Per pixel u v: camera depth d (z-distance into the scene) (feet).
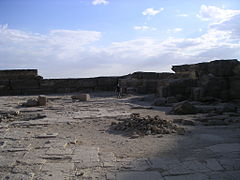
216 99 56.90
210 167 18.66
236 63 59.62
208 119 36.96
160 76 93.56
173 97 58.80
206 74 63.10
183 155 21.49
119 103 60.80
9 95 94.02
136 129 31.04
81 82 100.99
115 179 16.94
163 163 19.60
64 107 55.62
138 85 88.89
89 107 54.85
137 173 17.80
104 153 22.27
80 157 21.12
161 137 27.73
